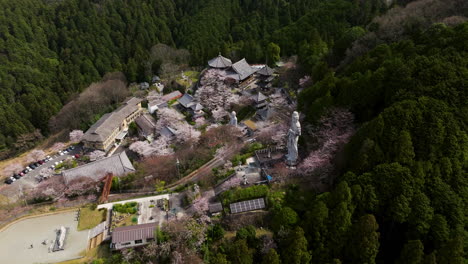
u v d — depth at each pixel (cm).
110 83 12175
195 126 9569
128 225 6006
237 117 9406
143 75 13575
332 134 6681
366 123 5950
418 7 10119
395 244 5069
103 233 5956
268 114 8762
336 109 6831
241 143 7900
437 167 5078
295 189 6103
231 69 11544
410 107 5603
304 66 10425
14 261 5700
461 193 4953
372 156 5388
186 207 6312
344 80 7256
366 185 5109
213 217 5856
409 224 4872
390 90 6444
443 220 4712
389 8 12688
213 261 4712
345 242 4812
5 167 9650
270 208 5809
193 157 7688
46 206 6800
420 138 5406
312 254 4834
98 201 6694
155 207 6438
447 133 5347
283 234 5078
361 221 4684
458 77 5881
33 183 8631
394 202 4900
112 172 7488
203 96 10575
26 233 6212
